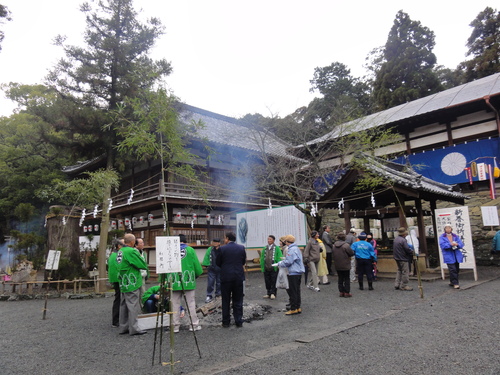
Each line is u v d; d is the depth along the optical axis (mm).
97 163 18828
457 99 16141
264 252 9148
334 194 12445
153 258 16453
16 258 11953
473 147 15000
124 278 5863
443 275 10266
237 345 4934
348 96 29219
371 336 4949
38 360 4633
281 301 8523
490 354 3982
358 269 9398
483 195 14883
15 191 22781
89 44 12875
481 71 23766
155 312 6613
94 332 6160
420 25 25766
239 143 18969
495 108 14633
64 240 13430
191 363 4258
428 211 13016
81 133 13125
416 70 25016
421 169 16469
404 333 5012
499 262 13609
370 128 15195
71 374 4055
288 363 4012
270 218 13227
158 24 13508
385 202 13672
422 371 3600
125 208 17578
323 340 4863
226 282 6082
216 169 17812
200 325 6320
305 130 18188
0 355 4910
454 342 4480
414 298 7695
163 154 5910
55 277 12406
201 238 16750
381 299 7824
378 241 16094
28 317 7824
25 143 23672
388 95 25016
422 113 15812
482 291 8047
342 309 7027
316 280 9484
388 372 3617
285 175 15766
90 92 13055
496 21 24000
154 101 5562
